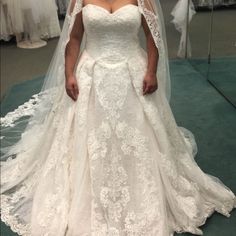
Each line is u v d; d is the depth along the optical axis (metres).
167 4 4.59
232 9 3.42
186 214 2.01
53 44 5.18
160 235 1.83
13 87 3.99
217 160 2.62
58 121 2.16
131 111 1.93
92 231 1.85
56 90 2.32
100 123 1.91
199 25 4.18
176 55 4.65
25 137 2.75
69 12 1.99
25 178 2.37
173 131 2.18
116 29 1.89
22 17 5.02
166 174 1.99
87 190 1.92
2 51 5.07
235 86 3.42
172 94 3.66
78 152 1.94
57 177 2.03
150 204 1.89
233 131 2.99
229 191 2.23
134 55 1.98
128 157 1.91
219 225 2.06
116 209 1.87
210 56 3.95
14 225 2.07
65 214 1.95
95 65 1.97
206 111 3.32
